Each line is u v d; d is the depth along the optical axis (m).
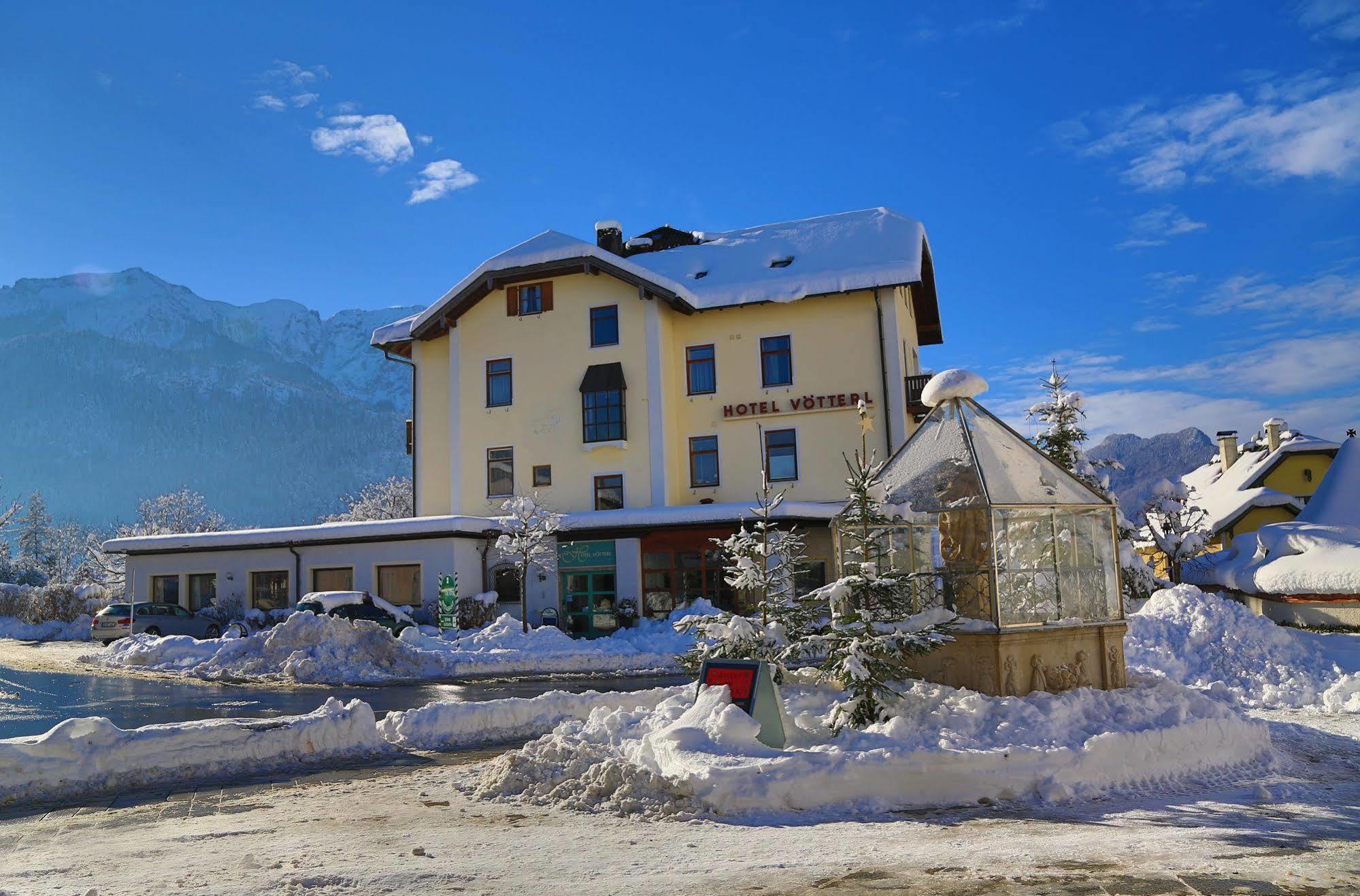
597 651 29.77
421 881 7.04
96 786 10.80
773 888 6.77
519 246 42.34
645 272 40.06
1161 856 7.40
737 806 9.32
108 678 26.61
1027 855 7.47
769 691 11.16
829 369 39.72
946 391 13.84
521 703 15.31
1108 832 8.23
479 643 31.16
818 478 39.31
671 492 40.28
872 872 7.12
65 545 118.31
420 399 44.69
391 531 36.97
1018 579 12.54
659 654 29.70
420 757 13.02
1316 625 32.41
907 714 10.91
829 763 9.62
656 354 40.44
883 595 12.18
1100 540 13.56
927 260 43.66
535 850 7.95
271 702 20.67
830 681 13.37
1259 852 7.48
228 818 9.39
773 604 14.06
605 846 8.07
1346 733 13.59
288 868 7.43
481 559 38.66
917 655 12.02
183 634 36.62
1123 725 10.96
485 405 42.41
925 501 13.09
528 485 41.44
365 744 13.45
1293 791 9.87
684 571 36.72
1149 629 19.52
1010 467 13.12
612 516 36.69
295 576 38.91
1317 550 32.97
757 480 40.00
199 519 108.31
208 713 18.67
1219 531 56.25
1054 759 9.88
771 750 10.12
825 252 41.84
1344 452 39.00
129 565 41.47
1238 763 11.20
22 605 50.59
